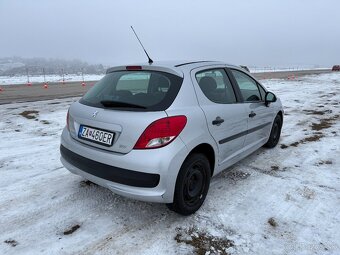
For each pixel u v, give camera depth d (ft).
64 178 13.52
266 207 11.15
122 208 10.96
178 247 8.87
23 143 18.97
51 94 51.08
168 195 9.20
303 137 20.75
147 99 9.68
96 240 9.16
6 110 31.55
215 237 9.35
